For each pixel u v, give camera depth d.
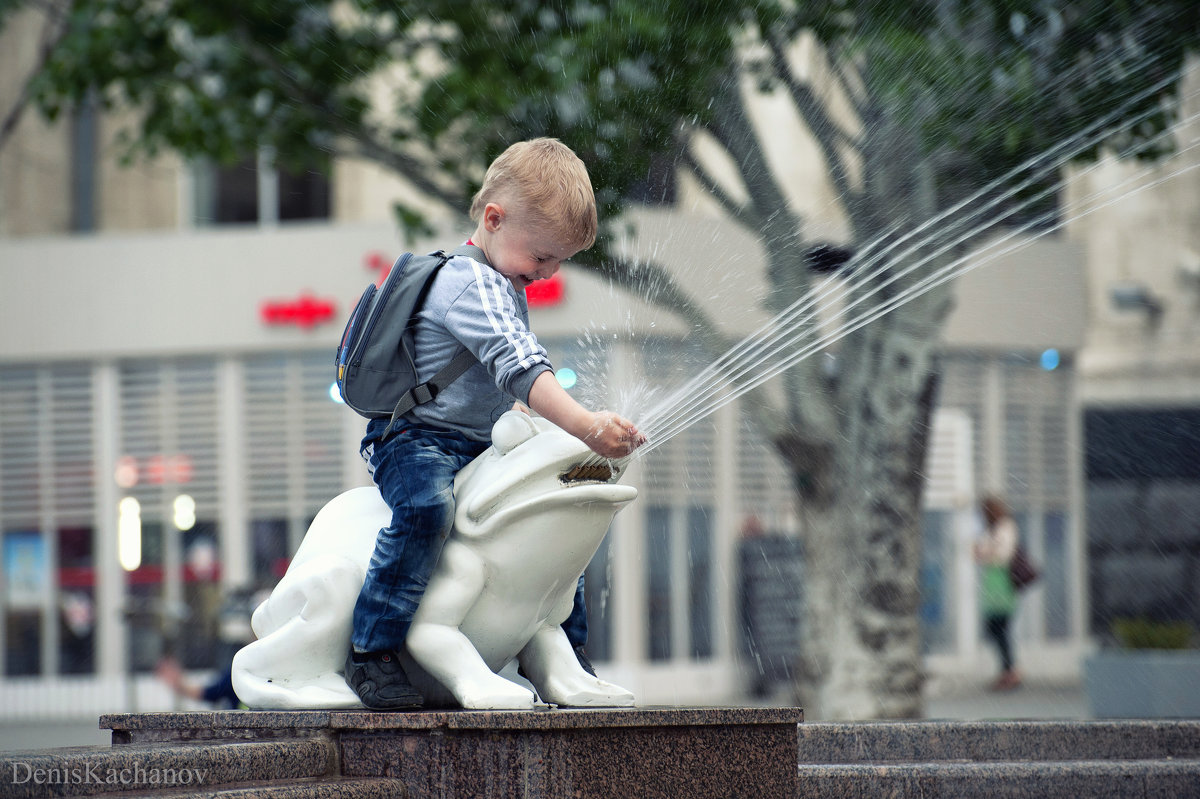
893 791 8.20
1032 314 35.78
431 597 6.85
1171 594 40.88
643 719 6.39
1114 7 19.12
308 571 7.02
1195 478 40.81
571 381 19.91
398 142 23.88
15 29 37.72
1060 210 20.92
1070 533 37.34
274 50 23.55
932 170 20.44
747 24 20.25
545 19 22.20
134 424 35.12
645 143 21.03
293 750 6.34
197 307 34.84
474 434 7.13
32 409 35.59
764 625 31.23
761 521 32.31
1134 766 8.38
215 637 33.75
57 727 29.66
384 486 6.98
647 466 31.86
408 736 6.40
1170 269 40.16
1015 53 19.56
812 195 29.91
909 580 21.69
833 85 21.33
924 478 21.89
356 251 34.38
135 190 38.41
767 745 6.97
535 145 7.15
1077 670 37.16
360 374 7.02
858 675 21.45
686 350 21.20
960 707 27.39
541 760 6.09
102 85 24.88
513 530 6.86
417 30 24.27
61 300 35.38
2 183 37.81
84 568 34.97
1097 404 41.19
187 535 34.59
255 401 34.69
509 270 7.10
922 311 21.41
